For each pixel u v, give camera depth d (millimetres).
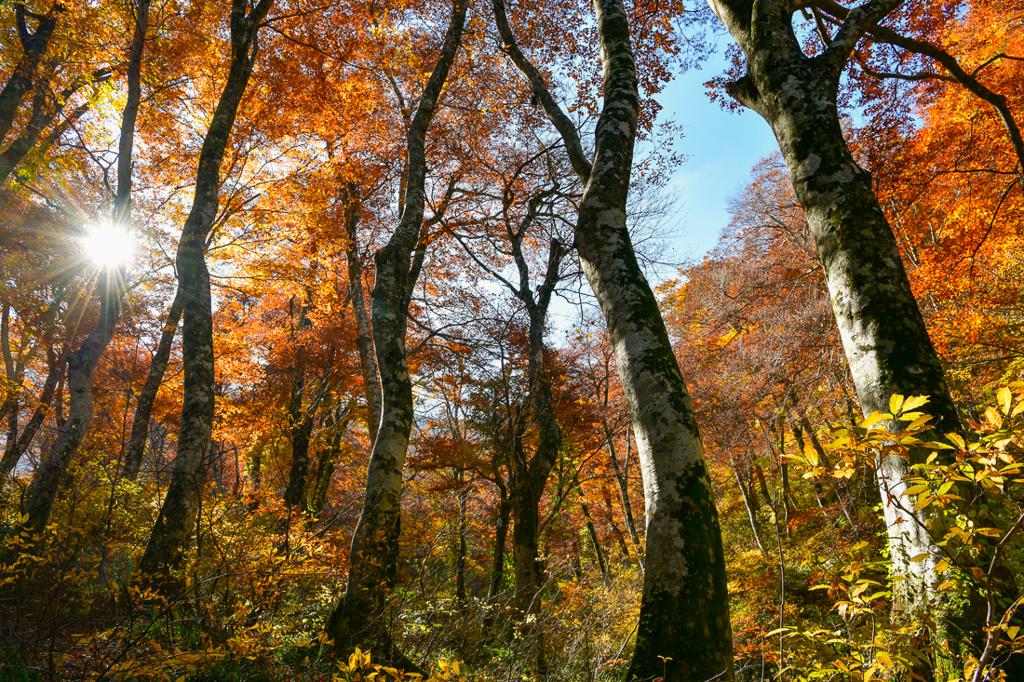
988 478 1585
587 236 4051
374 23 11148
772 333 12562
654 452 3086
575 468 13328
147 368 13727
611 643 5582
